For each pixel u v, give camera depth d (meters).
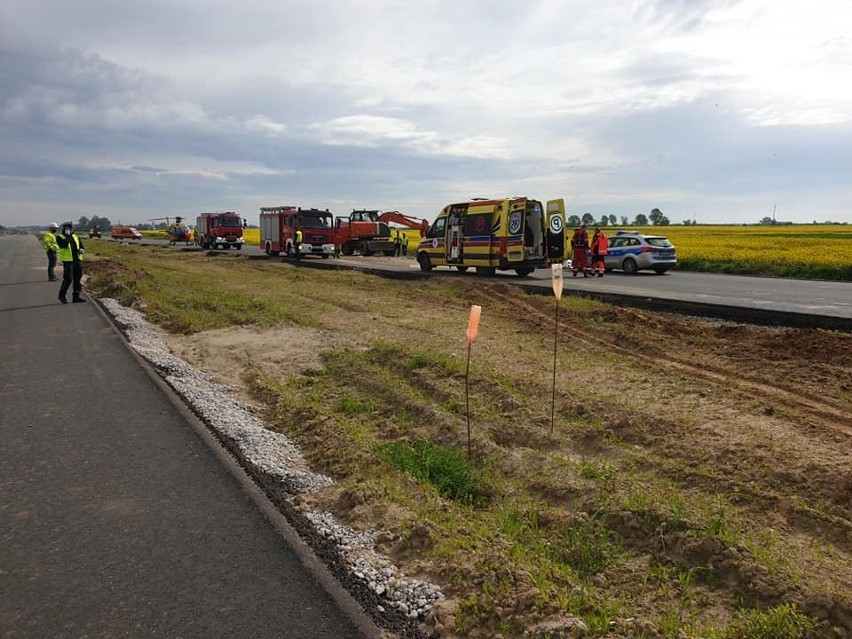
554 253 23.31
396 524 4.33
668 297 15.80
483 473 5.46
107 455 5.73
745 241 44.00
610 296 15.50
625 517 4.36
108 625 3.24
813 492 4.68
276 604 3.44
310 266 30.67
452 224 25.55
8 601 3.46
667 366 8.76
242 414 7.20
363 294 18.72
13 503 4.72
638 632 3.14
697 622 3.38
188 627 3.22
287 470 5.45
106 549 4.03
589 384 7.80
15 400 7.59
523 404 6.97
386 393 7.84
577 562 4.02
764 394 7.29
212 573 3.75
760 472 5.02
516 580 3.53
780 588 3.50
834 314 12.39
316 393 8.20
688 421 6.21
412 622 3.34
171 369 9.31
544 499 4.94
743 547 3.86
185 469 5.40
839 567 3.80
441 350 10.09
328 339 11.34
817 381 7.69
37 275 26.97
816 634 3.16
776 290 18.34
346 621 3.30
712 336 10.57
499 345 10.45
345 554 4.01
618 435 6.10
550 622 3.17
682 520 4.17
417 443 6.23
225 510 4.61
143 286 19.73
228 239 51.72
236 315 14.16
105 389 8.09
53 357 10.10
